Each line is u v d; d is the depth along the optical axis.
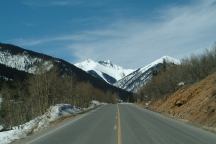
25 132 29.77
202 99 37.50
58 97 74.25
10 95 73.88
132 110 61.31
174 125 29.44
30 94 67.56
